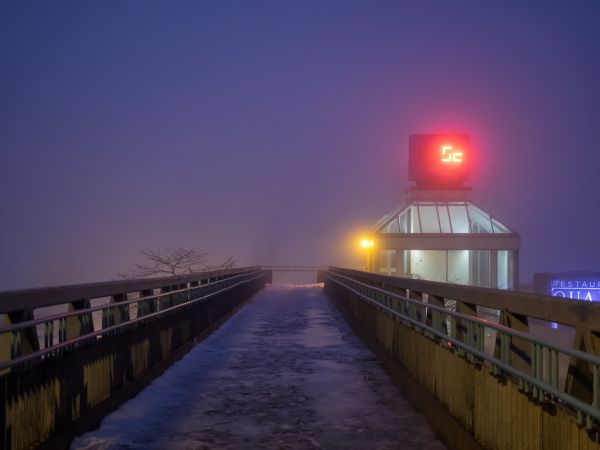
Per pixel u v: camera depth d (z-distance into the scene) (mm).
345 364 10836
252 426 6941
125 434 6434
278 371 10164
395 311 9477
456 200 43031
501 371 5125
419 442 6434
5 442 4844
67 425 6062
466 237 40781
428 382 7383
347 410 7656
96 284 7016
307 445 6301
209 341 13648
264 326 16766
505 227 41500
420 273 41531
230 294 19875
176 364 10594
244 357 11547
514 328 5148
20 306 5180
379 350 11094
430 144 45281
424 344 7625
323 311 21453
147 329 9258
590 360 3574
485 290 5676
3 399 4828
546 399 4301
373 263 41656
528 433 4523
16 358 4938
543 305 4504
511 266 40969
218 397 8289
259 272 34375
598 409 3484
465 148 45312
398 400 8180
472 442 5609
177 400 8094
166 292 10820
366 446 6293
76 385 6359
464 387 6004
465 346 5898
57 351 5914
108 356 7406
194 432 6691
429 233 41094
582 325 3961
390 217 42781
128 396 7992
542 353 4426
